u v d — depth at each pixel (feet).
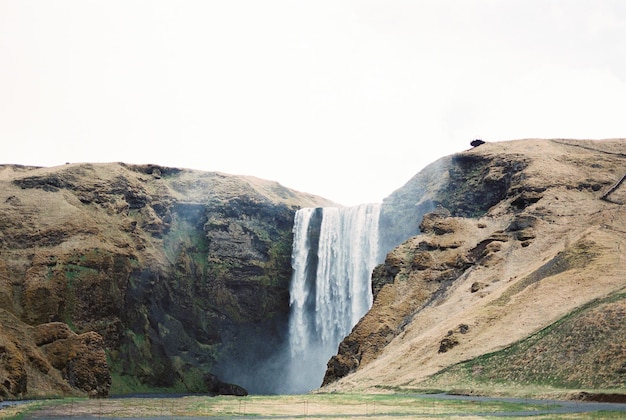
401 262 518.78
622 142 589.32
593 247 416.67
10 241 578.66
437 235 528.22
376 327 481.05
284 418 247.91
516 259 471.21
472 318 400.26
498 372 340.59
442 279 497.87
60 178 638.94
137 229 637.71
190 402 339.98
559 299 380.78
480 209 556.51
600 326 326.85
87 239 590.14
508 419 227.81
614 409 253.44
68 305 557.33
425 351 402.72
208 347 629.92
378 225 619.26
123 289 586.86
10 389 426.10
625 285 366.43
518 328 371.56
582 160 551.18
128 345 581.53
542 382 319.27
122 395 540.52
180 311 629.10
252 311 650.43
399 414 257.55
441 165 597.93
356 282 627.87
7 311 504.02
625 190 506.48
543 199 508.53
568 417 229.45
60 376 474.49
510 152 568.41
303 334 651.25
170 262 638.53
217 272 646.33
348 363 471.62
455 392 336.90
